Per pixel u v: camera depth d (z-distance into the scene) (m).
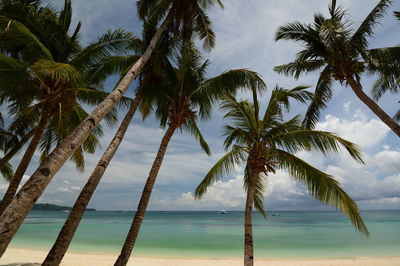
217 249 21.55
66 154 4.78
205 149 12.48
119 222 66.75
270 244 24.33
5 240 3.62
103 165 7.30
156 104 11.12
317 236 31.03
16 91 9.32
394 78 12.86
